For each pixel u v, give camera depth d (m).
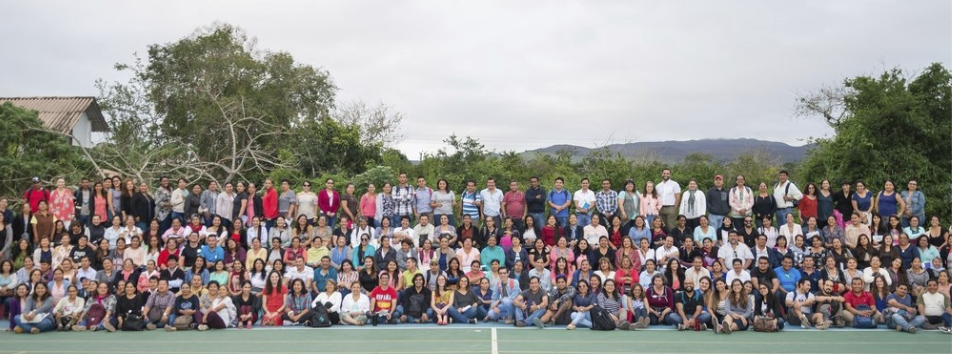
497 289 15.21
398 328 14.18
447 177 27.77
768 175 33.88
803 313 14.51
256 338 12.98
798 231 16.41
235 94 40.69
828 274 15.10
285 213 17.56
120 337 13.20
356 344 12.30
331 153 33.38
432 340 12.71
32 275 14.27
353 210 17.88
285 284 15.16
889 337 13.12
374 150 34.25
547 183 27.12
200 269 15.34
